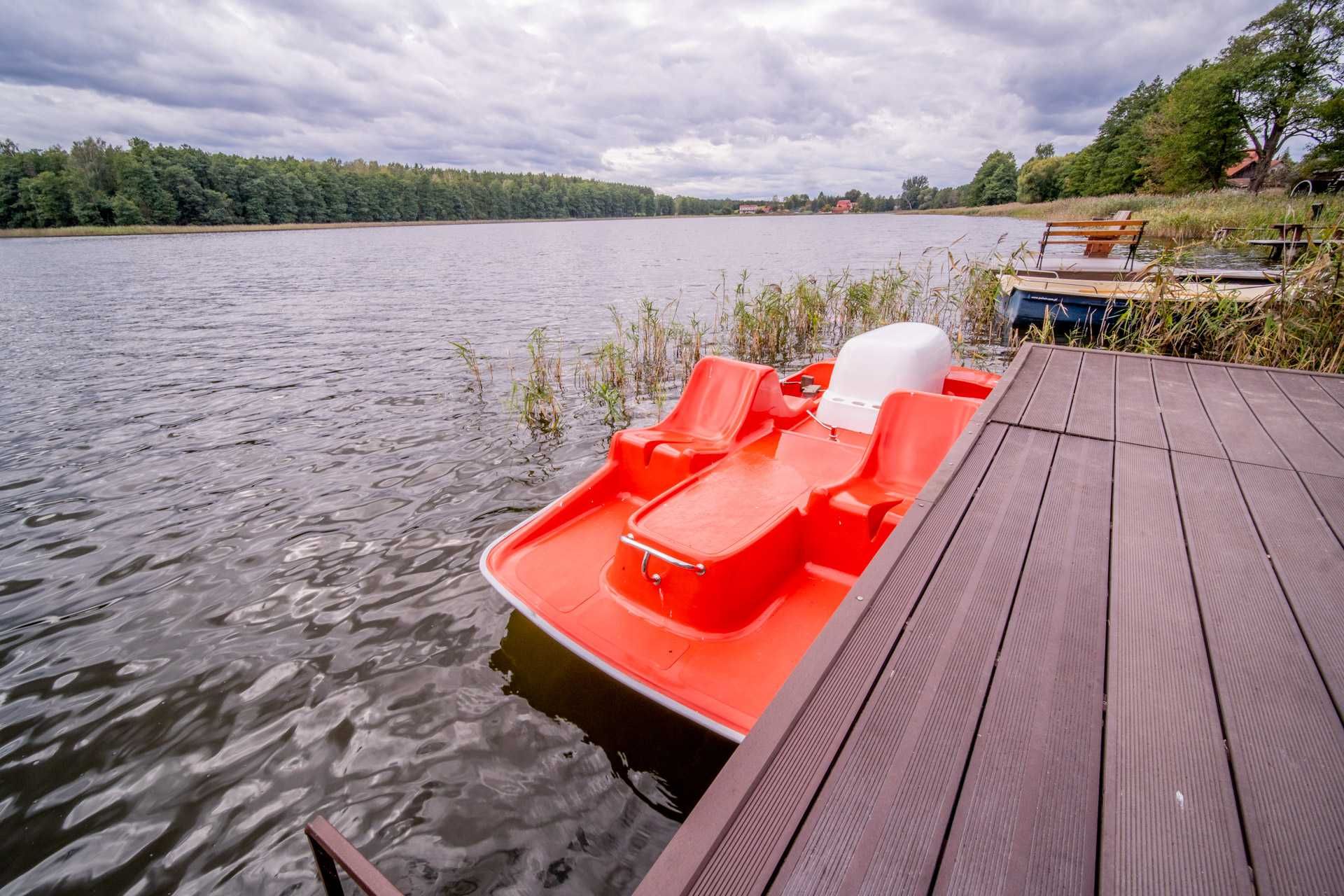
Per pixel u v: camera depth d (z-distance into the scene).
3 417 8.08
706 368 4.71
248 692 3.36
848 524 3.23
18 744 3.07
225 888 2.39
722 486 3.57
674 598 3.00
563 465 6.23
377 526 5.09
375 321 15.30
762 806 1.31
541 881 2.38
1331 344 6.52
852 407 4.53
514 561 3.55
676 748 2.96
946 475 2.90
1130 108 69.62
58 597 4.24
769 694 2.68
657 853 2.49
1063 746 1.46
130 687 3.42
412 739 3.04
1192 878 1.16
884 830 1.26
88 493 5.83
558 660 3.55
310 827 1.72
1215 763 1.41
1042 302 9.59
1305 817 1.28
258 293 21.08
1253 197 32.59
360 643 3.72
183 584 4.36
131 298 20.05
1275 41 44.75
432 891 2.35
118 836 2.60
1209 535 2.42
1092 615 1.94
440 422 7.66
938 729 1.51
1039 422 3.69
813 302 12.45
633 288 21.33
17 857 2.53
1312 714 1.55
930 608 1.97
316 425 7.61
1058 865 1.19
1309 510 2.61
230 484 5.95
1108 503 2.67
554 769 2.86
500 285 22.70
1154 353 7.18
